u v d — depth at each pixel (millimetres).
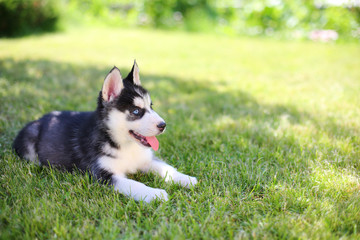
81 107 1362
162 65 2332
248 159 976
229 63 2486
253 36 4047
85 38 3299
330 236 701
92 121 922
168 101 1507
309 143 1070
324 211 769
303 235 701
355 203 791
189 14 4207
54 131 963
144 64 2332
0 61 1966
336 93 1601
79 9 4105
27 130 981
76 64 2102
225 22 4168
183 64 2402
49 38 3178
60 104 1374
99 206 797
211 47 3186
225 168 936
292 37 3844
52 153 946
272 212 775
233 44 3404
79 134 933
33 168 921
